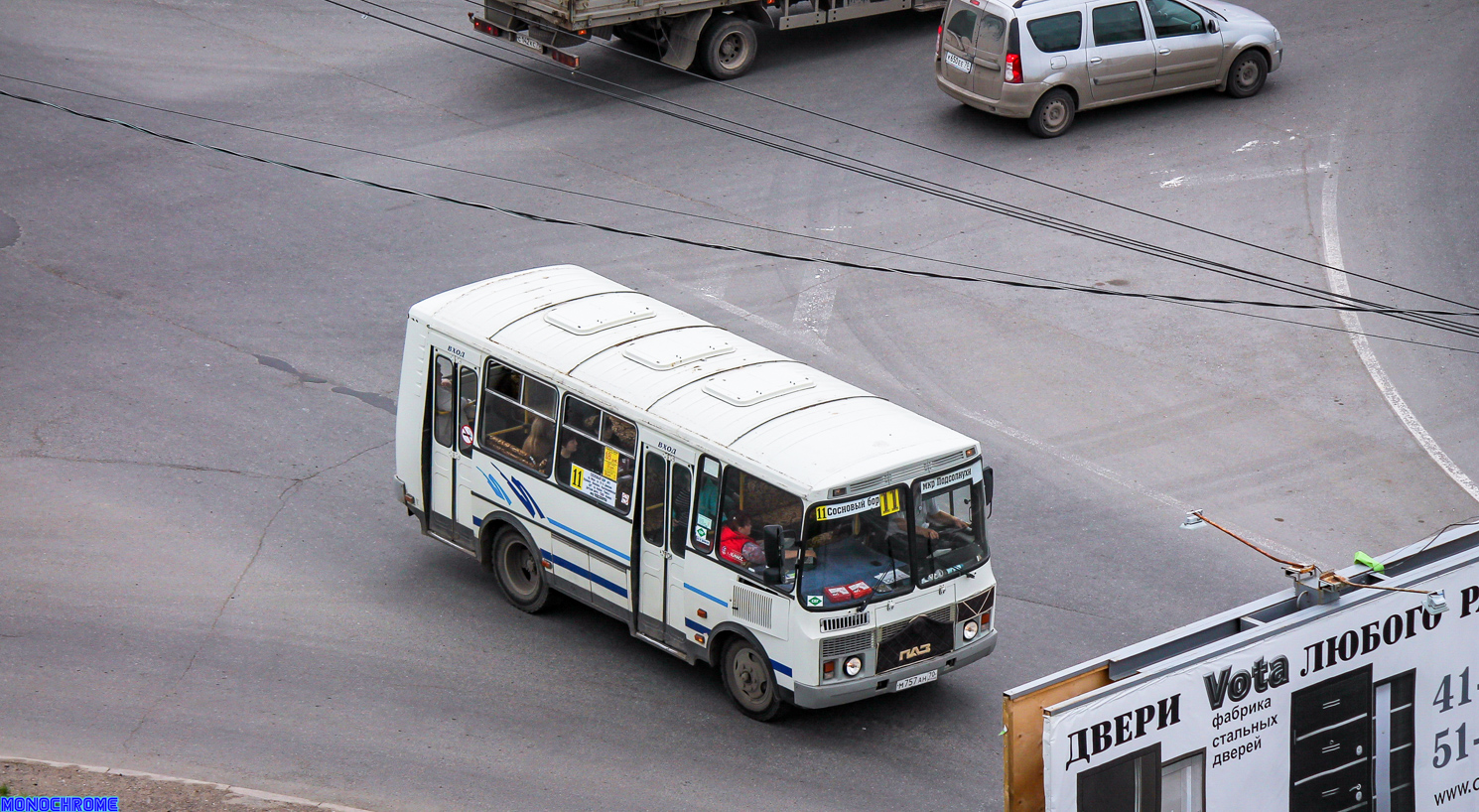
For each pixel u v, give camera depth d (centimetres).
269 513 2642
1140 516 2680
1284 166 3966
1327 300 3384
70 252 3494
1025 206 3794
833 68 4631
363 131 4147
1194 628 1695
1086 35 4100
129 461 2769
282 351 3159
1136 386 3097
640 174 3953
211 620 2334
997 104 4100
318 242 3591
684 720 2138
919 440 2105
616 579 2250
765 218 3738
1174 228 3681
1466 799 1892
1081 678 1611
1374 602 1758
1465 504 2711
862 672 2061
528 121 4247
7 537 2514
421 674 2227
